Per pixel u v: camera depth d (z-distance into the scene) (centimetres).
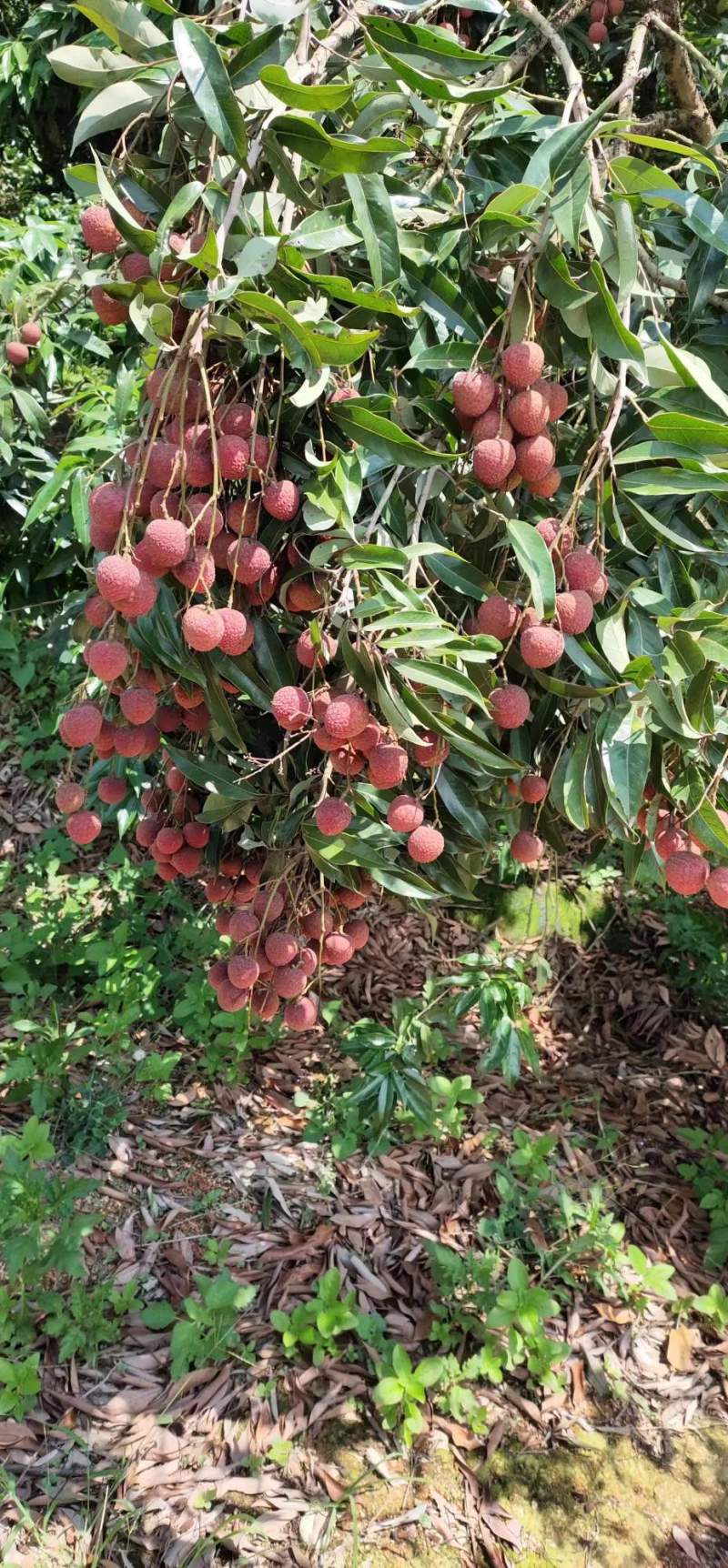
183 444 114
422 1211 296
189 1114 316
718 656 125
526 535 127
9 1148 247
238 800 164
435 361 141
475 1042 371
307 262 139
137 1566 202
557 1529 223
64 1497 212
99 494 117
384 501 140
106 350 366
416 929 418
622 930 432
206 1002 334
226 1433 229
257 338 116
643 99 318
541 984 337
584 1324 271
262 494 129
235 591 141
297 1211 288
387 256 125
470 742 136
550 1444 241
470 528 159
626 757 134
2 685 450
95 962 347
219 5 122
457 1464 233
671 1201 315
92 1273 258
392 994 383
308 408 138
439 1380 248
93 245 123
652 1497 232
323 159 118
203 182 127
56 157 596
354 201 123
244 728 175
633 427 146
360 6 141
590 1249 288
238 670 146
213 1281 254
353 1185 301
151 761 353
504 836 303
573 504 130
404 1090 281
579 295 121
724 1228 297
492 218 125
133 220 113
